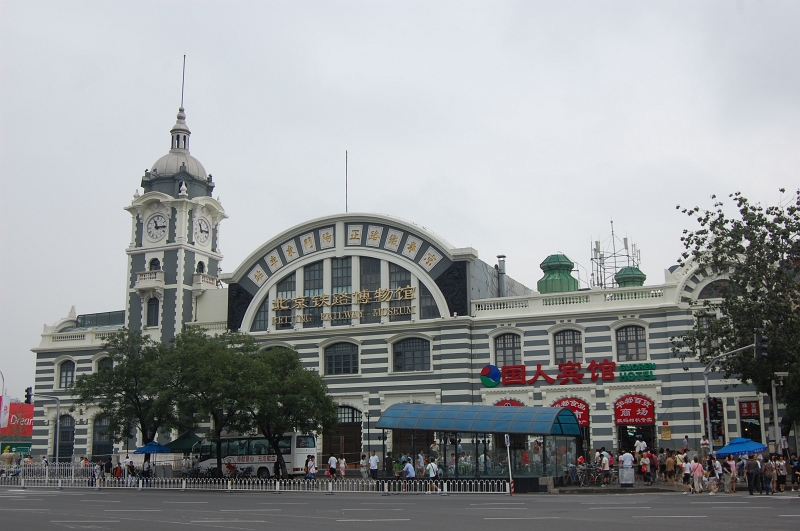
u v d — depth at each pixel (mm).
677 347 60406
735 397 63250
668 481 57156
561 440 58375
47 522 31047
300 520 31922
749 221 57719
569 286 80250
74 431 86688
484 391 70500
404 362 74188
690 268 65625
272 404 64875
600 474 57719
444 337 72188
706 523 29656
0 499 47031
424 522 30844
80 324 96688
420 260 74688
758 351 49312
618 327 67438
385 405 73562
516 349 70875
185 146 90250
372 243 76688
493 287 80000
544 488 54344
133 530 27922
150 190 87500
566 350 69125
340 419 75688
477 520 31594
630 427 66312
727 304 56875
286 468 68375
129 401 71688
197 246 86750
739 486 54406
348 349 76250
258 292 79875
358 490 56750
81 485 66938
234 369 64062
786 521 30312
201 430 77812
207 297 84312
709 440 52938
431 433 62250
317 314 77812
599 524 29516
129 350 72938
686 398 64375
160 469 74312
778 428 54188
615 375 66750
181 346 68812
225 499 47156
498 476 56094
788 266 56656
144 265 85500
